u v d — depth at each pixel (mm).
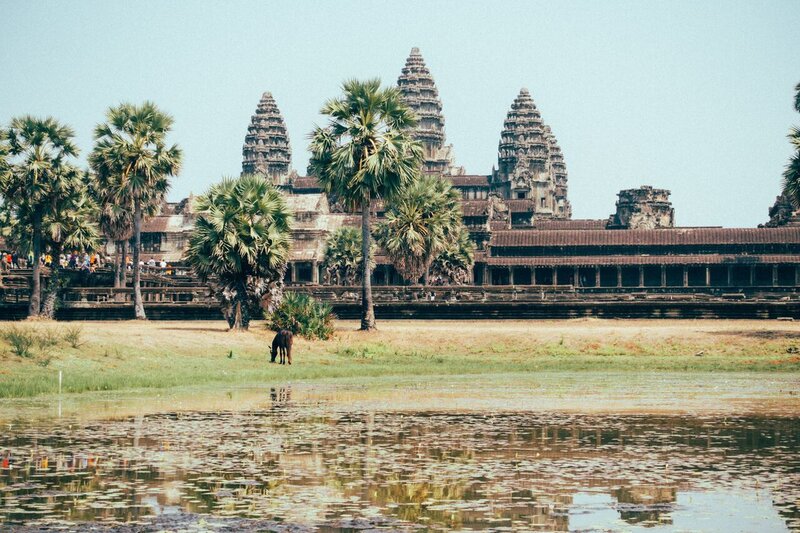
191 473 27844
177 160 101250
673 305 96500
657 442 33406
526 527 22344
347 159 79875
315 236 195625
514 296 122250
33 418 38781
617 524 22625
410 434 35062
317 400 46125
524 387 53125
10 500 24562
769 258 199125
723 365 67250
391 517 23141
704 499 25016
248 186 79188
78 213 102688
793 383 55406
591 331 81688
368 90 81500
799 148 82938
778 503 24547
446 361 70062
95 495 25109
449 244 124062
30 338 58469
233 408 42594
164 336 68625
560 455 30922
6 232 124812
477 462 29656
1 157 96375
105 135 100500
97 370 56781
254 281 77250
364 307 81938
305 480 26984
